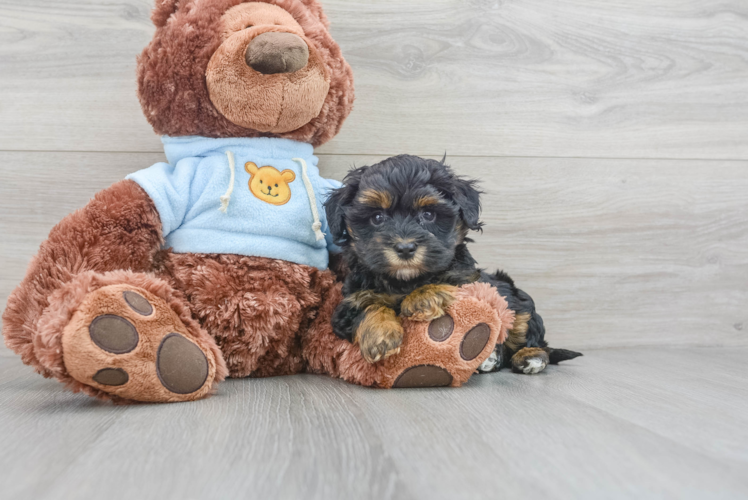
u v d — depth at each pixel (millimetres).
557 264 914
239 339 691
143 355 584
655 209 928
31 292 621
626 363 811
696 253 935
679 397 631
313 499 421
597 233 919
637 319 927
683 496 434
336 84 743
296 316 718
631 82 924
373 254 662
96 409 586
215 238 692
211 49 681
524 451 490
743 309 940
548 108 911
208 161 715
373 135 886
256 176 716
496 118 903
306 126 739
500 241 906
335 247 779
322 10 780
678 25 930
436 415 565
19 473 457
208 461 472
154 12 716
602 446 500
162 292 618
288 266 709
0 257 835
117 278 606
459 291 666
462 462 473
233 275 688
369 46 881
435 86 893
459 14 893
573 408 589
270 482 446
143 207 669
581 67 915
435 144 896
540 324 793
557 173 914
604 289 921
